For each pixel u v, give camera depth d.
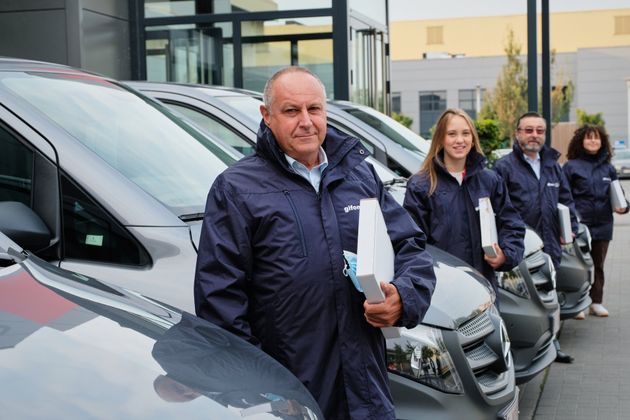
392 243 2.94
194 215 3.48
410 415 3.62
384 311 2.64
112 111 3.93
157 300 2.92
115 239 3.24
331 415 2.79
